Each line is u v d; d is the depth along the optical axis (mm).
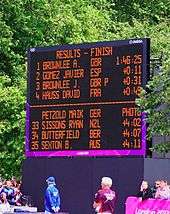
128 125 31953
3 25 46500
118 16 57812
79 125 33062
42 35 48594
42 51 34156
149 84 30547
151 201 30859
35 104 34219
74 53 33344
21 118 42875
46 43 48312
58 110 33594
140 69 31797
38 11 48594
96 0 54906
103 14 53219
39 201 34094
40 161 34219
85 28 50125
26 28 48125
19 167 42719
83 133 33000
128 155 31891
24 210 32906
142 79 31703
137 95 31734
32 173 34406
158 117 30312
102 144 32500
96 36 50344
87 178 32969
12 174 42688
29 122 34406
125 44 32250
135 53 31969
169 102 30188
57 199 31812
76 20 48938
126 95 32062
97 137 32625
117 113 32219
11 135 43062
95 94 32719
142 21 57125
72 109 33250
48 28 48750
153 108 30500
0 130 42219
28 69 34469
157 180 32031
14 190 34812
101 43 32750
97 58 32781
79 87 33125
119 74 32250
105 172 32500
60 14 48906
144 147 31547
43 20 48594
